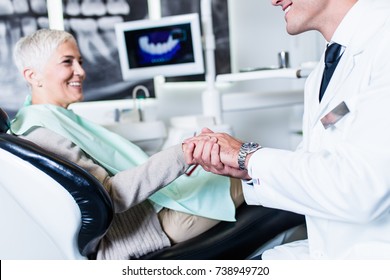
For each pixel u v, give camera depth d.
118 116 1.94
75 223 0.89
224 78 1.64
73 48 1.27
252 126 2.59
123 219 1.07
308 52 2.51
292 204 0.75
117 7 2.16
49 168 0.85
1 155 0.86
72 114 1.25
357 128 0.68
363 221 0.67
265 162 0.75
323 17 0.86
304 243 0.96
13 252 0.97
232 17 2.44
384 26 0.76
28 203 0.90
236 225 1.16
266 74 1.54
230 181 1.26
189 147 0.95
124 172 1.00
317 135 0.84
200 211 1.14
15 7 2.01
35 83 1.25
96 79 2.17
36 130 1.04
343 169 0.67
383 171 0.64
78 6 2.10
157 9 2.27
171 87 2.38
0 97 2.04
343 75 0.79
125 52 1.83
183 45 1.80
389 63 0.70
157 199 1.10
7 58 2.02
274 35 2.52
